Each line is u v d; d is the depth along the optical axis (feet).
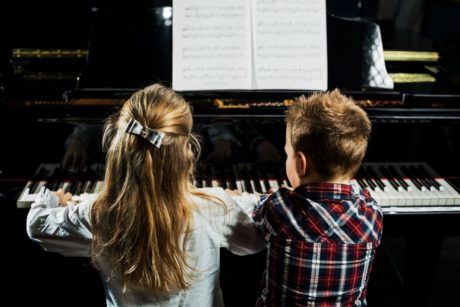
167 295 4.63
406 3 8.43
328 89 7.12
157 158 4.27
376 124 7.16
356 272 4.41
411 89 7.47
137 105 4.35
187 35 6.92
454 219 7.12
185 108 4.48
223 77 6.86
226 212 4.58
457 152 7.30
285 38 6.97
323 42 7.00
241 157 7.15
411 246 8.00
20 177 7.11
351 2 8.43
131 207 4.29
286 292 4.49
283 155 7.20
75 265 8.06
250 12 6.99
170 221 4.34
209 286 4.79
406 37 8.58
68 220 4.54
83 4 8.23
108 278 4.66
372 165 7.35
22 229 7.01
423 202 6.94
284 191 4.66
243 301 8.16
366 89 7.18
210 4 6.97
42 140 7.03
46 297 8.18
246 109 6.98
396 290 9.27
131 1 8.38
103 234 4.42
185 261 4.51
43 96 7.13
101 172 7.09
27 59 8.25
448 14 8.46
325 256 4.31
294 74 6.89
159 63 7.38
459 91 7.38
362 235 4.38
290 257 4.39
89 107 6.97
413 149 7.27
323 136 4.37
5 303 8.06
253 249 4.89
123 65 7.34
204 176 7.09
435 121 7.11
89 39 8.14
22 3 8.11
